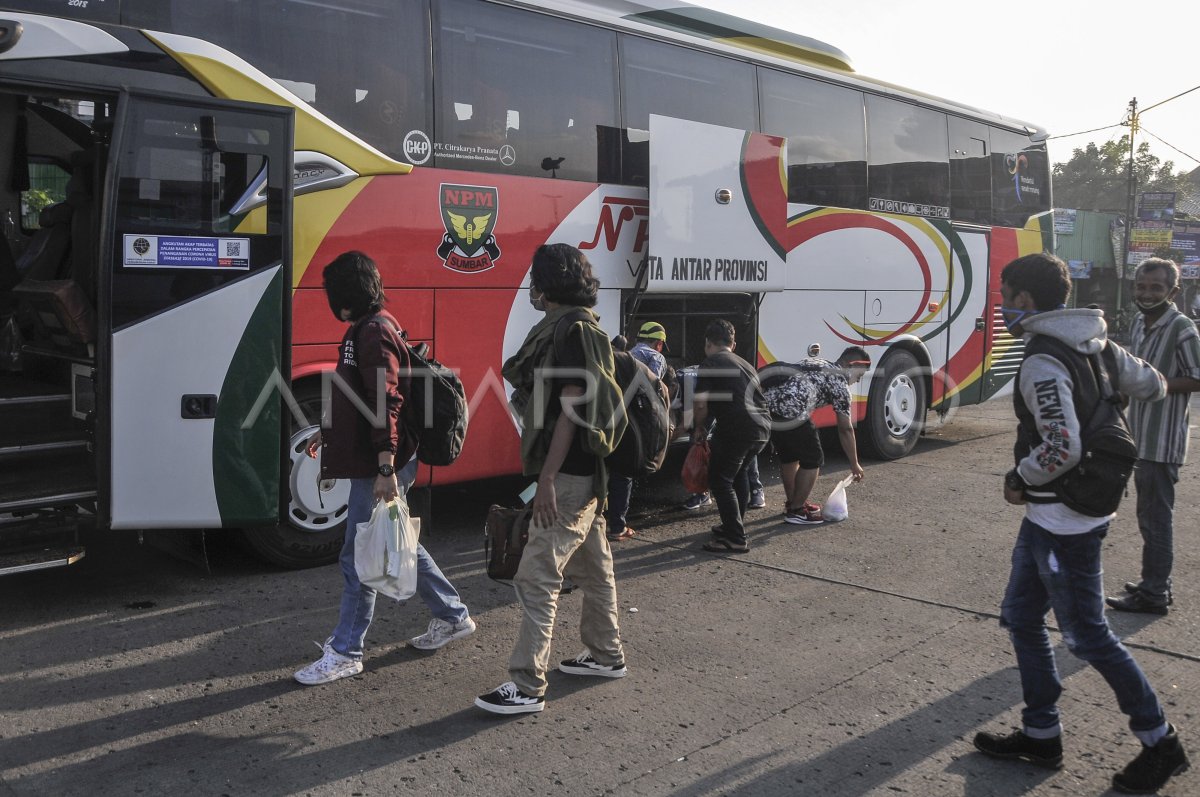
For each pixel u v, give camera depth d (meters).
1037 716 3.67
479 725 3.99
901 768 3.69
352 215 6.05
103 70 5.03
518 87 6.97
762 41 9.10
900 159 10.57
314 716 4.05
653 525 7.48
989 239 11.95
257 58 5.71
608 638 4.45
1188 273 37.75
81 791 3.42
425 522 6.88
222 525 5.43
